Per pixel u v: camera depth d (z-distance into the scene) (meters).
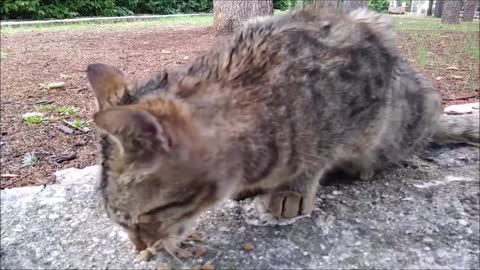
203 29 1.54
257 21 0.33
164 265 0.29
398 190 0.37
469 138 0.45
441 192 0.36
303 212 0.33
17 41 1.32
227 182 0.26
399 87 0.36
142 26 1.76
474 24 1.92
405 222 0.33
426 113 0.40
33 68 0.92
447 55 1.05
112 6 2.39
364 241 0.31
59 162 0.46
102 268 0.29
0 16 2.07
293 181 0.32
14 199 0.37
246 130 0.26
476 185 0.37
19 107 0.65
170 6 2.69
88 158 0.47
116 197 0.24
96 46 1.21
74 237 0.32
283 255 0.29
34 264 0.30
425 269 0.28
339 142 0.31
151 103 0.24
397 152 0.39
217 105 0.26
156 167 0.23
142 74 0.83
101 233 0.32
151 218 0.25
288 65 0.29
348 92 0.30
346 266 0.29
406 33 1.46
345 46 0.31
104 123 0.21
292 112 0.28
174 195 0.24
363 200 0.35
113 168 0.24
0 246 0.32
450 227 0.32
